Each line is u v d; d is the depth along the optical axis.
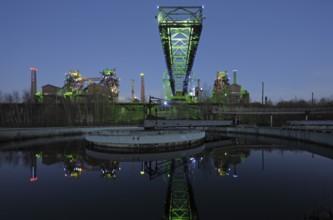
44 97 105.12
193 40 64.44
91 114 82.69
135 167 22.78
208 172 20.56
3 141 43.28
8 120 72.75
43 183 17.45
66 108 79.12
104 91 111.50
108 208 12.70
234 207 12.54
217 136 56.16
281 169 21.28
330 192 14.66
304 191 14.97
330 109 69.88
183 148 34.16
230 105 92.88
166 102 60.72
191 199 13.84
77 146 37.72
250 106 92.00
